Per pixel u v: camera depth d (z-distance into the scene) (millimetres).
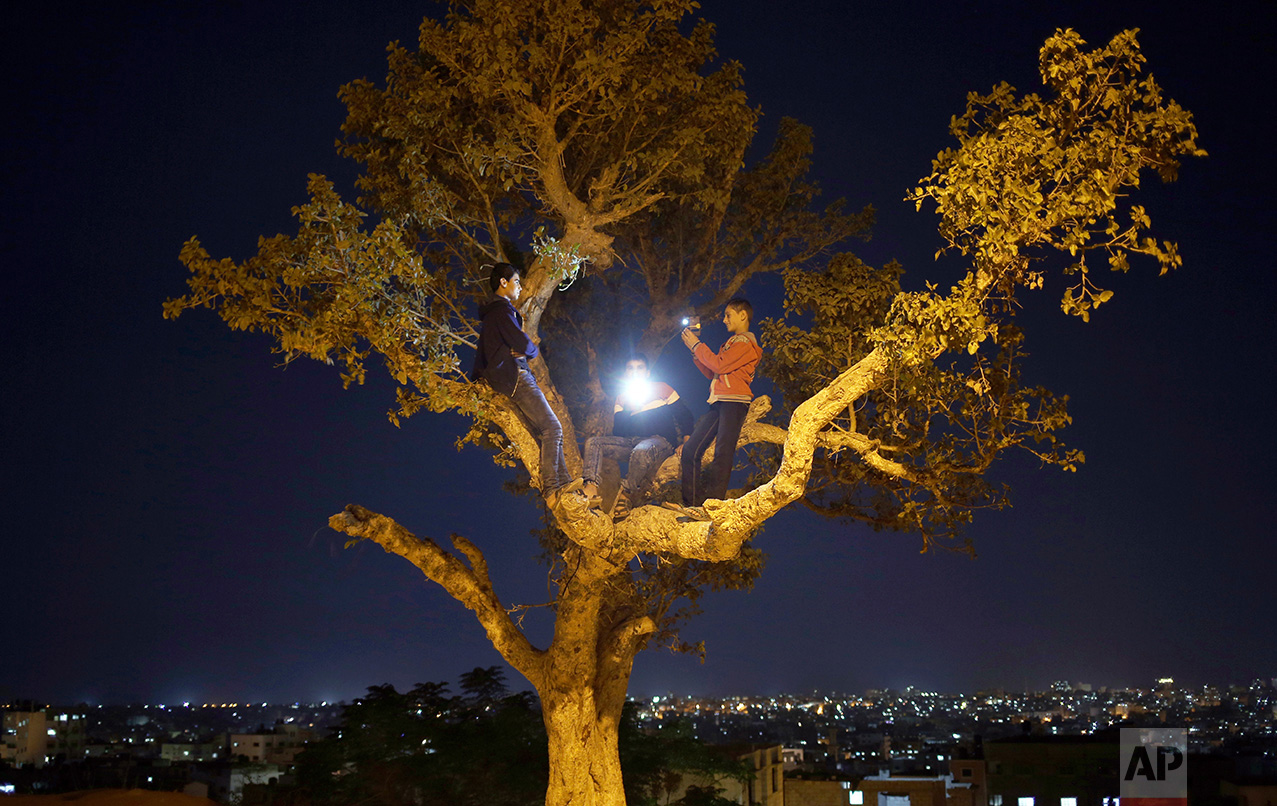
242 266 8398
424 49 10398
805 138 13742
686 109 11367
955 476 10656
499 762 18688
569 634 11000
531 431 8742
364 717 18531
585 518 8070
